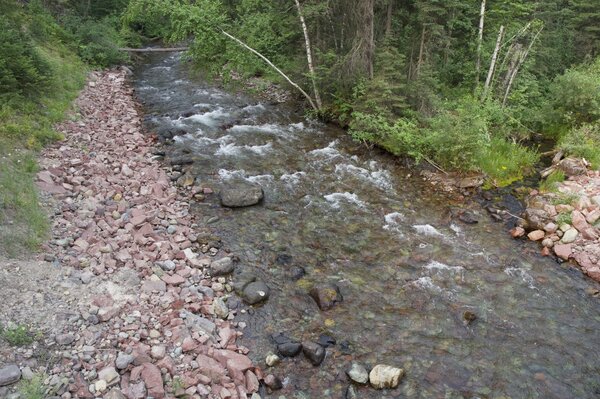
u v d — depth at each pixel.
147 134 15.22
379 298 8.24
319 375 6.57
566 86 15.88
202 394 5.91
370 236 10.16
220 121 16.84
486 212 11.31
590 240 9.82
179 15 15.98
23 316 6.42
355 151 14.52
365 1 14.60
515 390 6.50
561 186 11.89
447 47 17.22
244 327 7.40
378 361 6.88
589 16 19.70
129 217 9.88
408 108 15.20
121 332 6.60
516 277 8.98
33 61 15.20
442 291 8.48
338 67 15.91
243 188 11.44
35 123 12.82
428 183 12.66
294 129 16.39
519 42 19.06
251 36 16.81
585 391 6.55
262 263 9.08
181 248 9.26
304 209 11.15
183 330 6.86
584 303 8.36
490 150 13.55
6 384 5.39
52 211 9.37
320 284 8.41
